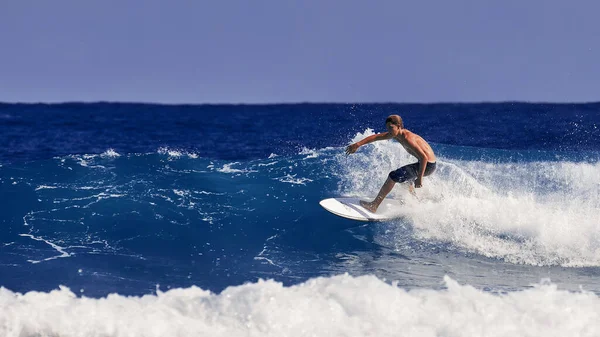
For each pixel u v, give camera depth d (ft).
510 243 24.64
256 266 23.13
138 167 32.86
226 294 16.98
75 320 15.94
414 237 25.72
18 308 16.29
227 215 28.07
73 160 33.40
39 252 23.93
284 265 23.31
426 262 23.48
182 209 28.35
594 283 21.11
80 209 27.91
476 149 36.04
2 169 31.58
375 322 15.89
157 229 26.40
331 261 23.77
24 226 26.32
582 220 25.36
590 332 15.53
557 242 24.22
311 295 16.80
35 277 21.53
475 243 24.86
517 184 29.81
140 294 20.26
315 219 27.84
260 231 26.76
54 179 30.86
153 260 23.50
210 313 16.21
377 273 22.41
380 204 27.91
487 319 15.97
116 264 22.98
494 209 26.45
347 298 16.65
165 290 20.61
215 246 25.14
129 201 28.76
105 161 33.45
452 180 29.48
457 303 16.62
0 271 21.99
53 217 27.17
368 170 32.58
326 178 32.22
